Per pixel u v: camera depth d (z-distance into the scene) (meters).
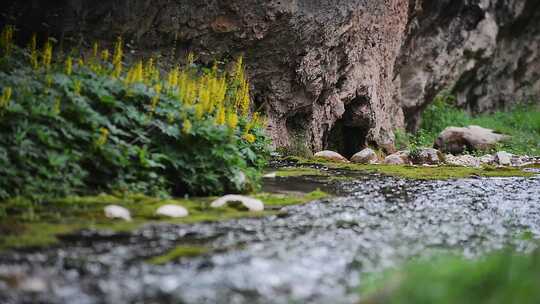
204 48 9.33
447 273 3.89
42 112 6.25
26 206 5.90
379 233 5.81
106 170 6.42
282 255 5.16
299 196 6.96
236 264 4.86
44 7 8.48
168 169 6.73
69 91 6.53
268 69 9.86
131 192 6.39
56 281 4.30
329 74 10.47
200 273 4.62
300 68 9.99
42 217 5.72
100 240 5.36
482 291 3.66
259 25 9.48
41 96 6.42
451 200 7.12
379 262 5.08
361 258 5.19
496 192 7.68
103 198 6.21
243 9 9.36
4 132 6.20
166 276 4.52
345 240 5.61
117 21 8.75
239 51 9.56
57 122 6.36
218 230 5.70
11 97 6.34
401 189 7.61
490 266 3.90
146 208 6.08
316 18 9.86
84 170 6.36
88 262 4.74
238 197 6.35
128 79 6.82
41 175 6.19
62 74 6.67
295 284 4.47
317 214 6.25
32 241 5.16
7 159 6.02
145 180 6.57
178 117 6.81
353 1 10.35
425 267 4.20
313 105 10.48
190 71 8.38
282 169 8.77
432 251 5.47
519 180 8.62
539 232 6.09
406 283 3.91
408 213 6.46
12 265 4.55
